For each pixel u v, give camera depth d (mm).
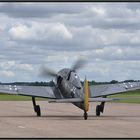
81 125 31000
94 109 55375
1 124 31922
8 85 41625
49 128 28984
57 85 40938
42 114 44156
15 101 85812
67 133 26234
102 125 30875
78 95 37125
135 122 33312
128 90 41188
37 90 41375
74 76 38906
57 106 64375
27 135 25359
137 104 69875
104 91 40938
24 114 44062
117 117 38875
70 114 44219
